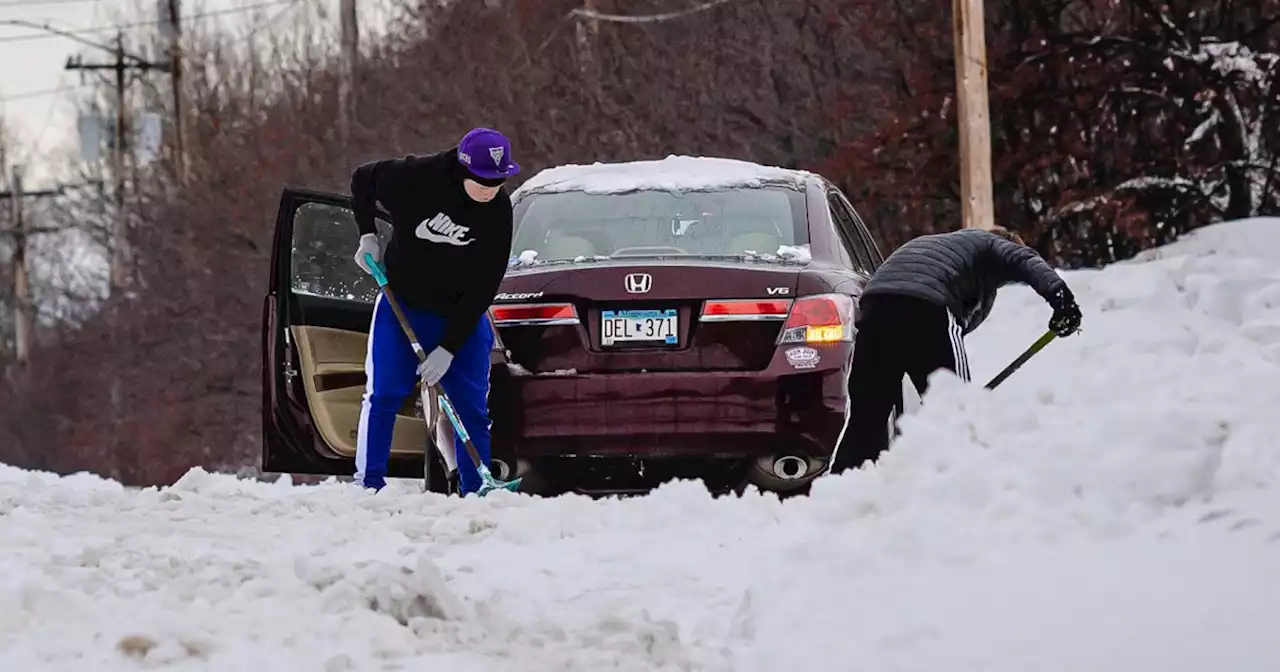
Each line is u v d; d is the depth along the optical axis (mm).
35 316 173375
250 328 142375
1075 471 17906
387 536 22141
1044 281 25906
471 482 28062
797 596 15742
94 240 170750
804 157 110250
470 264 27625
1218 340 32750
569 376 27453
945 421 21172
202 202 146125
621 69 122375
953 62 89000
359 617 14938
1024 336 47062
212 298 144250
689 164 31297
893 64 95125
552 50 128125
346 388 33438
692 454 27266
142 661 13453
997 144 84812
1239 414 20219
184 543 21125
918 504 18766
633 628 15242
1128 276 52594
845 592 15633
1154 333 44219
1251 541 15359
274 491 29906
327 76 147125
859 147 87875
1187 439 17781
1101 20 86188
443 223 27391
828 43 109625
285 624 14695
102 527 22859
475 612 15547
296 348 32750
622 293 27422
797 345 27125
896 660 13344
